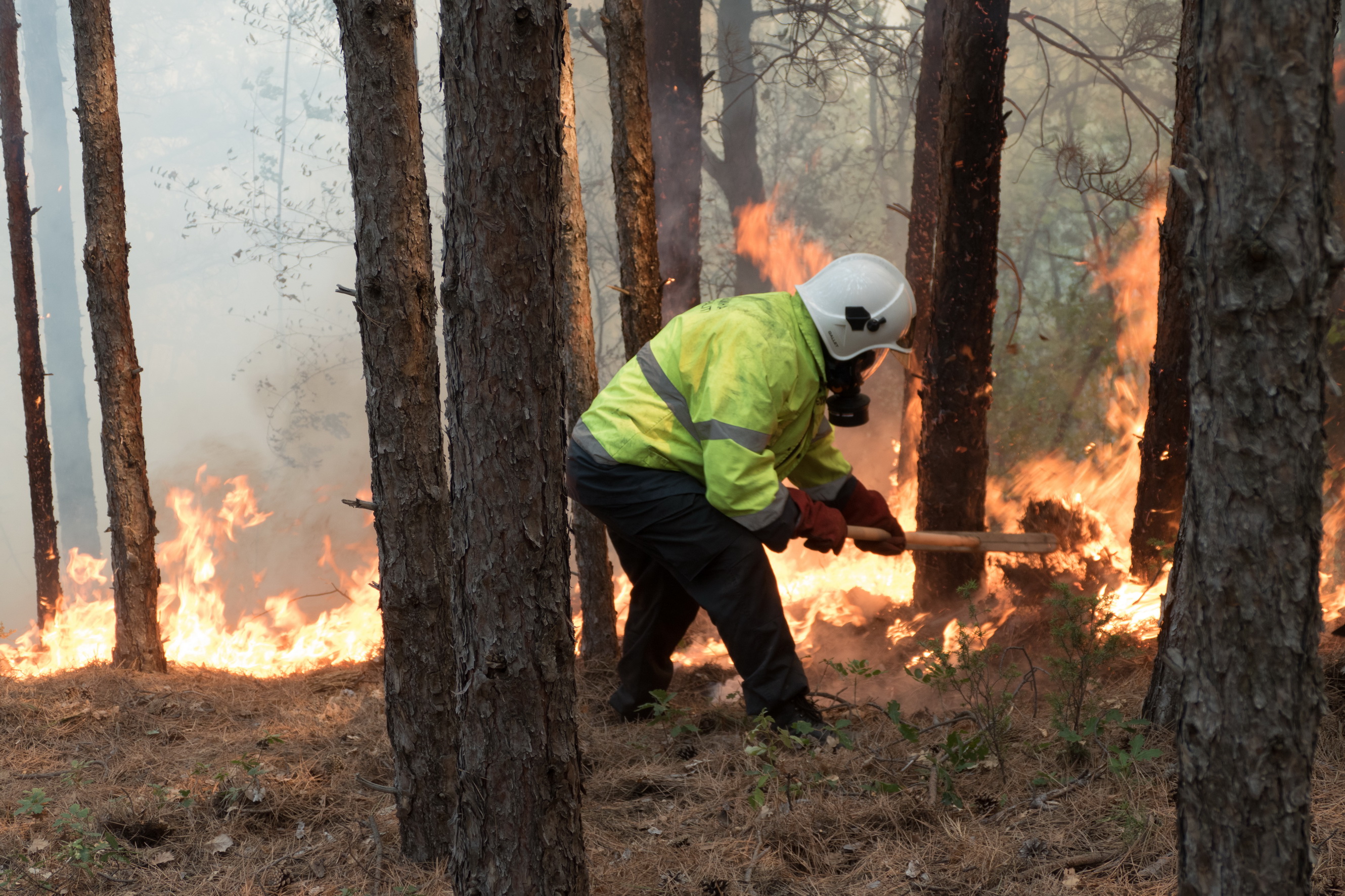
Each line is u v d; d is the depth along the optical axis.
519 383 1.87
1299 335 1.27
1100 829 2.32
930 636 4.46
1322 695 1.36
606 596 4.53
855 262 3.25
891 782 2.71
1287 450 1.29
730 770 3.00
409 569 2.58
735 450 3.02
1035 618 4.03
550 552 1.95
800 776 2.77
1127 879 2.10
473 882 2.04
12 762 3.54
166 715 4.09
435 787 2.63
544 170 1.84
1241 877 1.37
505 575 1.92
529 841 1.99
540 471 1.91
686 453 3.19
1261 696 1.34
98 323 4.84
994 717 2.79
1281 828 1.35
